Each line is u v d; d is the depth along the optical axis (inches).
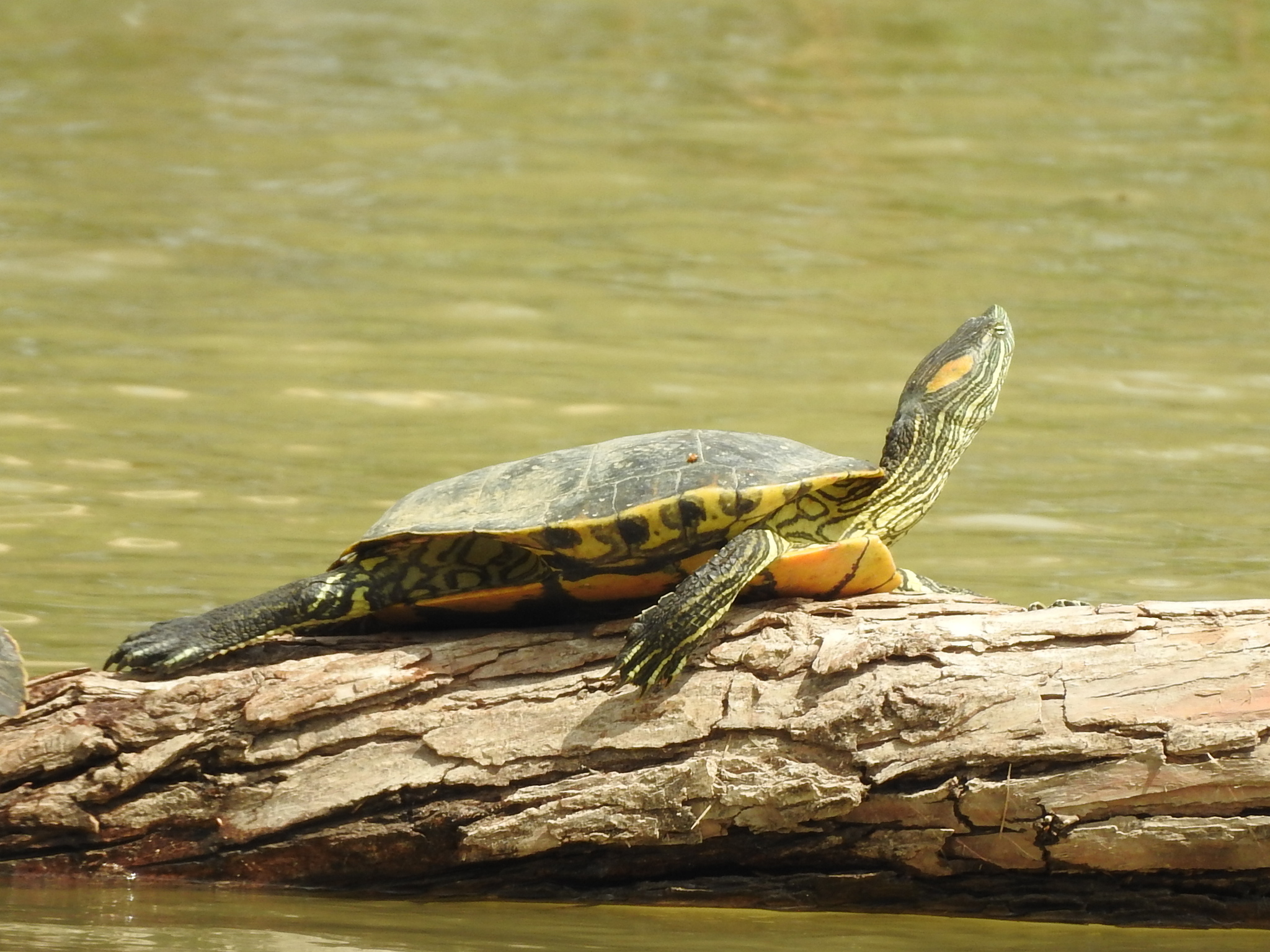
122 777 265.4
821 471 279.0
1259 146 1091.3
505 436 572.4
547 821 258.7
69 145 1007.0
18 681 273.1
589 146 1051.3
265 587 423.8
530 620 294.5
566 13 1451.8
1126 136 1112.2
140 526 470.6
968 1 1488.7
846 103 1184.8
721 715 260.1
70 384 613.0
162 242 826.8
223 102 1132.5
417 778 262.1
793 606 275.1
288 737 267.4
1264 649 252.7
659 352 685.3
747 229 888.3
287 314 722.8
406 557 286.4
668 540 274.8
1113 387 655.1
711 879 265.0
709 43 1352.1
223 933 244.2
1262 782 245.0
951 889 260.5
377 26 1385.3
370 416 590.9
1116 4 1489.9
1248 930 256.7
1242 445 581.0
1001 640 260.1
